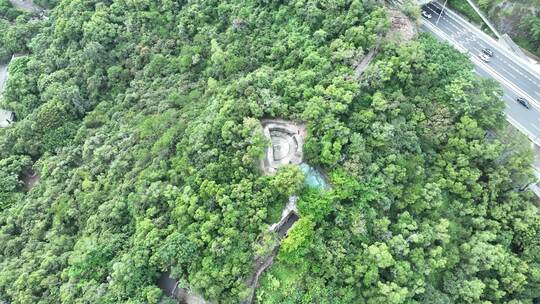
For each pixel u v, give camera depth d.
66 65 117.06
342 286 70.19
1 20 137.50
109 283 72.12
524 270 81.62
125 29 115.06
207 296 67.19
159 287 72.06
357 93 83.12
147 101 101.62
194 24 109.69
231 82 92.69
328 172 76.75
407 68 87.62
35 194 97.25
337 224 72.62
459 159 84.94
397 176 79.00
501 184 87.62
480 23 116.50
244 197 71.69
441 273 80.56
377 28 90.19
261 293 68.19
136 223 77.62
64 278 78.44
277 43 95.50
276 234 70.69
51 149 105.38
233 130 76.06
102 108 107.50
